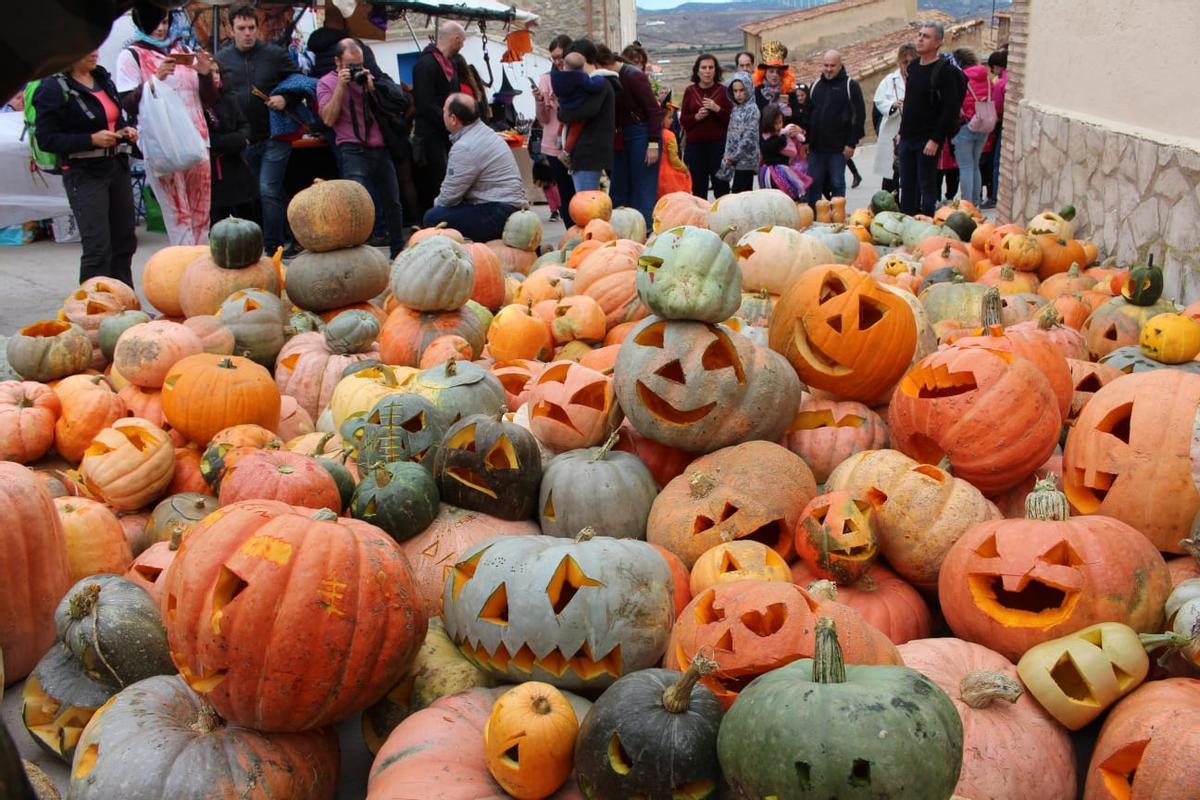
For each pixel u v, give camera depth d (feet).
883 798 8.11
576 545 11.62
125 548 15.10
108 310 23.47
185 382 17.81
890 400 16.42
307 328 24.49
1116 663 10.59
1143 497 13.33
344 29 44.83
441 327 22.41
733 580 12.32
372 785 10.23
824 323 15.87
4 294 37.60
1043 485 12.19
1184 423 13.29
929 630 13.21
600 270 23.86
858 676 8.89
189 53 33.60
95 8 4.11
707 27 495.00
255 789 10.01
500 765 9.63
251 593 10.00
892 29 167.73
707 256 14.37
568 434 15.75
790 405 15.14
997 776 10.12
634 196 43.19
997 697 10.46
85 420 18.25
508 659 11.44
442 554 13.62
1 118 49.29
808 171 51.11
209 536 10.45
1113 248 33.01
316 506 13.91
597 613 11.05
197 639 10.06
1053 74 40.98
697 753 9.12
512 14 65.05
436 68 45.88
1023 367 14.48
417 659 12.03
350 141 40.75
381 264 25.89
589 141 39.11
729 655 10.57
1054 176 39.68
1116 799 9.98
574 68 37.91
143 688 10.87
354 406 17.88
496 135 37.24
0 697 5.86
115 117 30.53
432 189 49.11
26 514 12.91
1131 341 20.48
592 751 9.37
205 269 24.67
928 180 47.11
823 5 173.78
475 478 14.30
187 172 35.99
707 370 14.37
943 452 14.69
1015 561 11.63
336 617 10.20
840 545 12.63
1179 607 11.33
